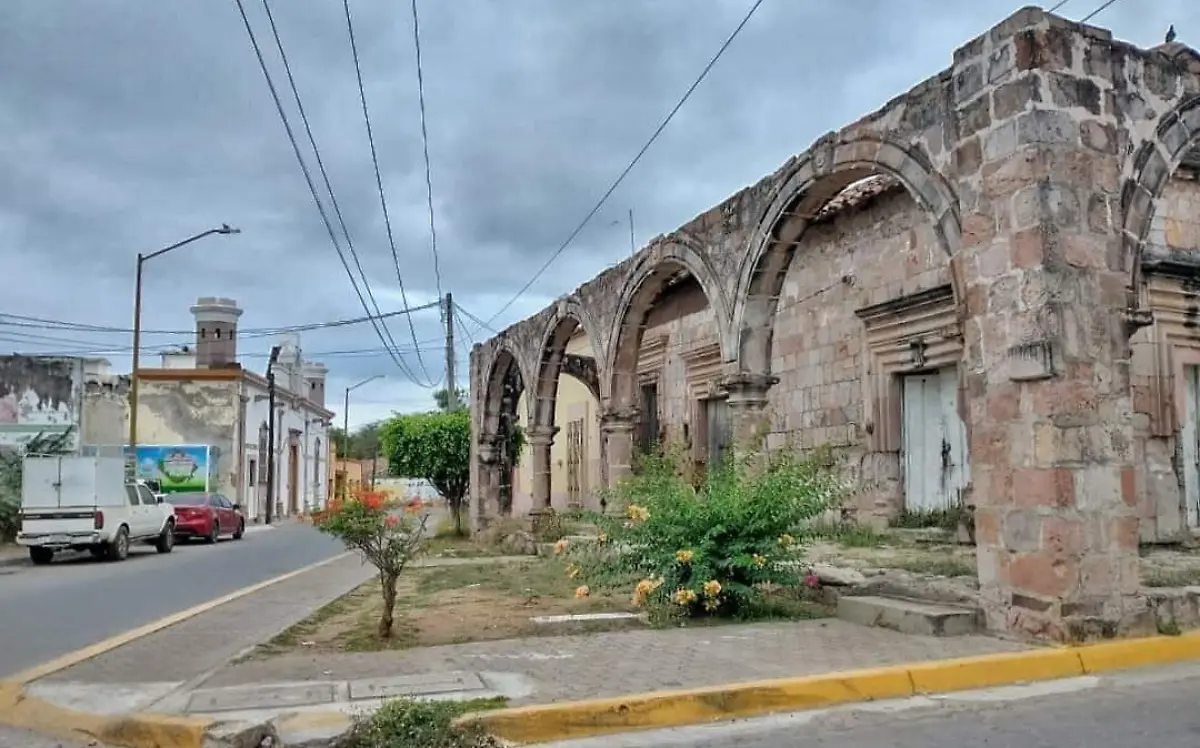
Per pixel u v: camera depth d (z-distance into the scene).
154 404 40.66
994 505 8.67
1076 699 6.74
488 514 24.55
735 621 9.82
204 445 39.94
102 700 6.77
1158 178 9.02
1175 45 9.55
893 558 12.12
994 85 8.80
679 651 8.06
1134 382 12.86
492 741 5.83
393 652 8.33
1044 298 8.22
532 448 20.84
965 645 8.05
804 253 17.05
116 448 33.25
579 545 11.72
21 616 12.02
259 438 45.47
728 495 10.57
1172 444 13.05
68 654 9.19
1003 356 8.60
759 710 6.59
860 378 15.55
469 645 8.58
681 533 10.34
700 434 20.47
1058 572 8.02
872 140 10.39
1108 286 8.55
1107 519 8.23
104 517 20.84
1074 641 7.89
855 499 15.58
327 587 15.02
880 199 15.20
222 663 8.05
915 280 14.41
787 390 17.36
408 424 28.28
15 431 29.86
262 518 45.88
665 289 21.58
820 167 11.24
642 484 11.31
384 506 9.62
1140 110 8.98
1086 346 8.32
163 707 6.43
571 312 19.16
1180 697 6.75
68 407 30.89
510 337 22.80
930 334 14.09
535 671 7.32
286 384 52.38
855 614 9.62
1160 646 8.03
